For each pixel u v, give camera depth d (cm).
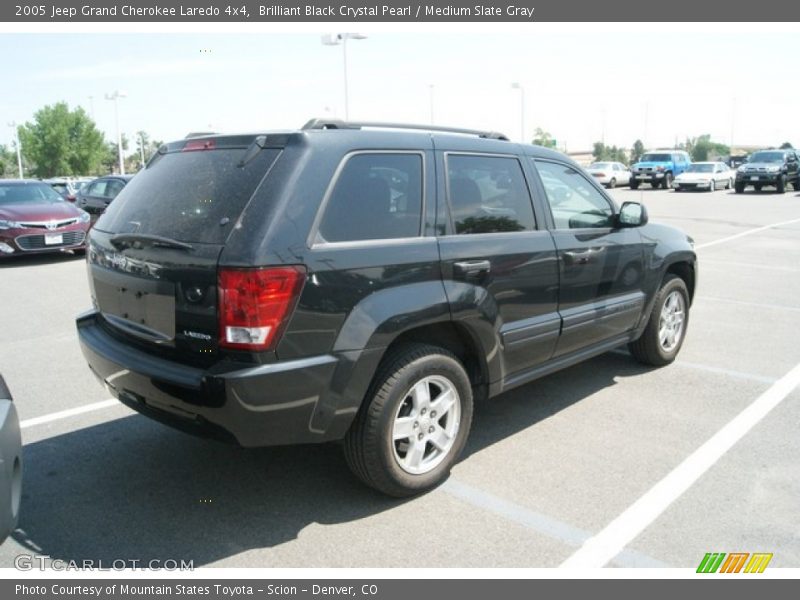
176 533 333
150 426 466
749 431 446
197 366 313
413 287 343
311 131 329
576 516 345
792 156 3378
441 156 377
